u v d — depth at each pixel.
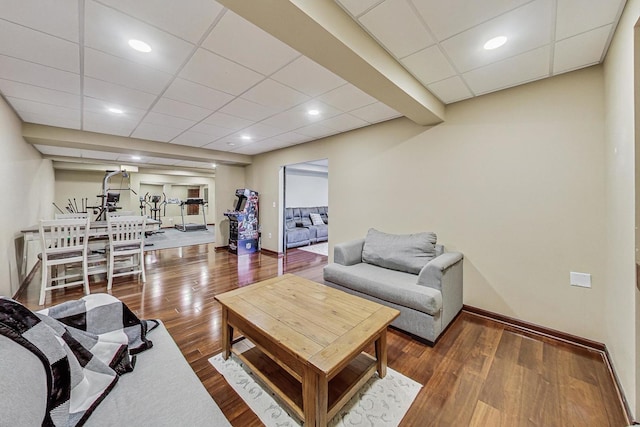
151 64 2.06
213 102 2.83
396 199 3.39
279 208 5.53
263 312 1.75
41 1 1.38
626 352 1.52
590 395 1.58
